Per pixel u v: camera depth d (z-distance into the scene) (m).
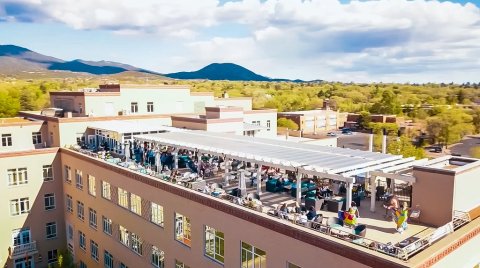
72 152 43.19
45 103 143.00
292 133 72.19
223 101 65.06
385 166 24.44
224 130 47.69
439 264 15.86
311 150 29.66
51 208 47.00
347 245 16.25
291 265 18.83
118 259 35.78
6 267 44.19
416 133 112.44
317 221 20.27
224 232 22.77
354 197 24.48
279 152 28.52
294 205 24.67
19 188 44.50
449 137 105.44
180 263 27.20
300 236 18.09
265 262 20.22
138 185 31.23
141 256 31.91
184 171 34.88
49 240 47.16
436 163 23.58
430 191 20.12
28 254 45.16
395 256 15.09
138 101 55.09
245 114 56.97
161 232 28.88
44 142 50.09
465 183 20.09
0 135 46.88
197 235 25.05
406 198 23.70
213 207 23.39
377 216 22.12
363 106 176.00
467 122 120.94
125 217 33.72
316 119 124.38
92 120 48.41
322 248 17.17
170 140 35.75
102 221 38.25
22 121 51.09
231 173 33.12
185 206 25.94
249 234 20.98
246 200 22.72
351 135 112.19
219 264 23.55
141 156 39.06
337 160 25.12
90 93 51.16
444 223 19.62
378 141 89.38
